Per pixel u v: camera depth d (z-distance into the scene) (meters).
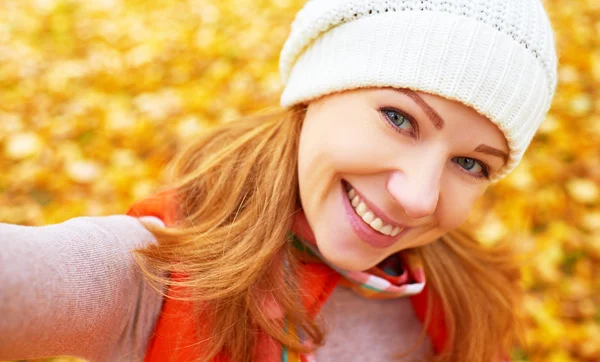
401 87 1.10
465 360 1.62
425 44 1.08
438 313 1.62
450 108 1.09
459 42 1.08
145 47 4.06
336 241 1.22
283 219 1.29
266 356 1.26
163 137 3.27
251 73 3.87
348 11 1.16
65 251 0.99
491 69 1.08
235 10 4.68
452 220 1.23
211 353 1.19
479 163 1.21
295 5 4.78
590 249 2.95
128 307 1.13
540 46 1.14
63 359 2.37
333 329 1.45
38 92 3.58
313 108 1.24
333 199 1.21
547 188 3.19
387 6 1.13
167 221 1.36
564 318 2.68
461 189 1.20
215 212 1.37
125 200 2.88
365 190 1.17
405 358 1.57
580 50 4.10
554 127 3.50
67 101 3.54
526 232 2.98
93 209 2.81
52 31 4.29
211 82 3.75
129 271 1.12
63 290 0.94
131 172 3.00
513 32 1.10
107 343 1.12
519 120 1.15
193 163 1.58
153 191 1.52
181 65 3.94
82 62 3.92
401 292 1.42
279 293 1.27
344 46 1.17
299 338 1.33
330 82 1.17
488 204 3.05
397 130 1.11
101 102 3.53
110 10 4.62
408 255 1.55
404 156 1.11
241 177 1.37
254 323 1.27
